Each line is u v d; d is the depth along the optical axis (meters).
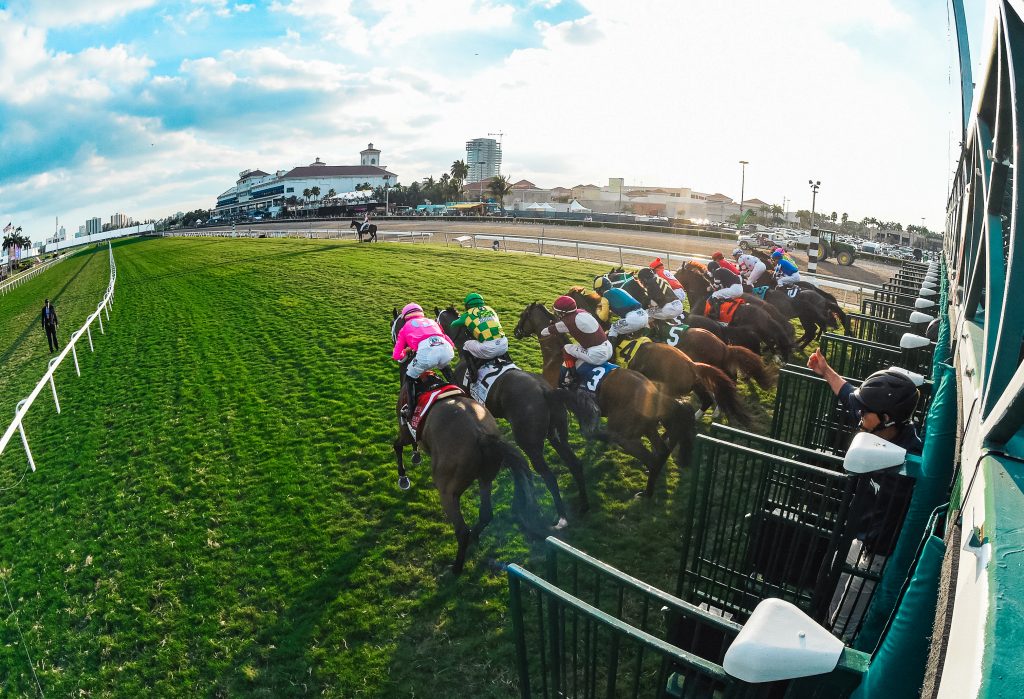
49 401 11.70
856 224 73.25
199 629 4.95
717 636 3.39
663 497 6.36
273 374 11.44
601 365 6.33
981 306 3.21
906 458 2.98
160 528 6.47
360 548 5.83
